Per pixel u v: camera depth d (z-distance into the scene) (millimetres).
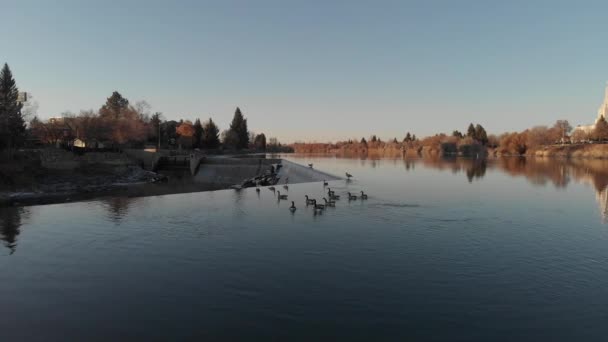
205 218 44750
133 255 31125
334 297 22828
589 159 174125
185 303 22297
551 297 22703
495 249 31844
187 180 104750
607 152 184250
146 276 26516
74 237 36688
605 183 77250
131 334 19031
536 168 118938
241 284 24891
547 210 48312
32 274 27203
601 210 48219
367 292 23500
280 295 23188
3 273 27422
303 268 27672
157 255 31031
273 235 36656
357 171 111938
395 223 41219
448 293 23297
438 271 26891
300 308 21500
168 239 35656
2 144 88438
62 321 20453
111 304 22312
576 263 28469
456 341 18141
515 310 21125
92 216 46406
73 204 55188
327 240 34688
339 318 20359
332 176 91562
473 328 19281
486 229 38469
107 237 36594
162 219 44406
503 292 23422
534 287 24125
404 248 32156
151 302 22469
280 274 26531
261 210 49531
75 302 22656
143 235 37188
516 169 115188
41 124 115562
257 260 29469
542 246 32656
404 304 21891
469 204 52719
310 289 24000
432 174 100312
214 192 68000
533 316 20453
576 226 39656
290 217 44844
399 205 52094
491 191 66000
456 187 71875
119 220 44062
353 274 26422
